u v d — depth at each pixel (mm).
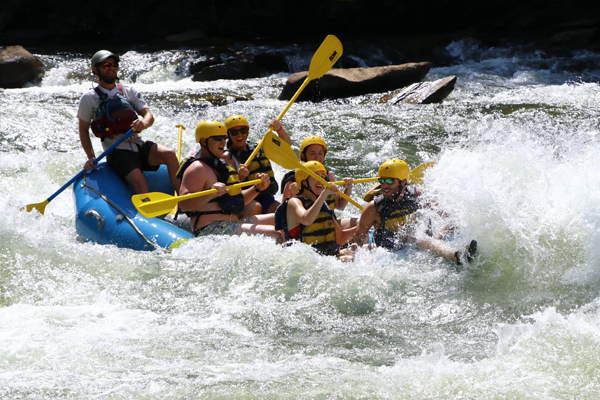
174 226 16609
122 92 18938
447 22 66000
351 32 66688
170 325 12289
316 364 10883
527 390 9844
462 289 13531
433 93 35719
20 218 16625
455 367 10617
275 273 14125
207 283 13961
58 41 61969
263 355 11203
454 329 12125
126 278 14188
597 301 12672
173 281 14055
